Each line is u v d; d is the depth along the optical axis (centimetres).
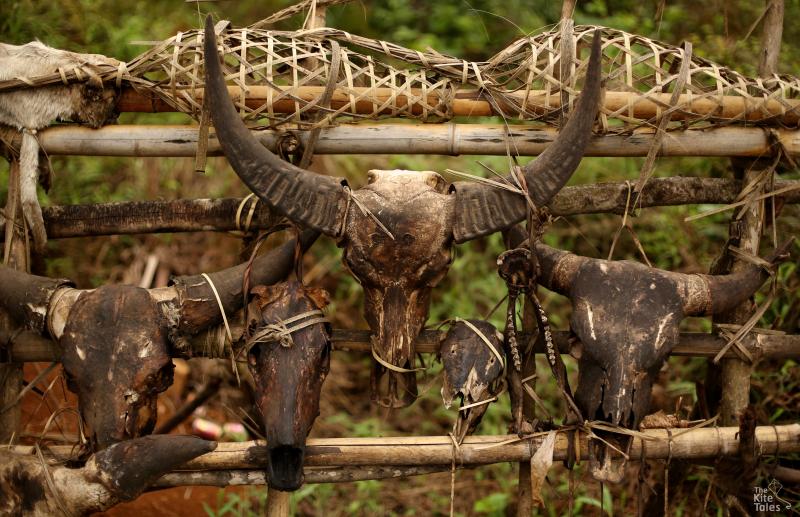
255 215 375
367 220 325
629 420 336
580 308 339
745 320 379
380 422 552
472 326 355
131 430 327
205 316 341
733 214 383
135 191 612
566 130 319
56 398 489
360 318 596
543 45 355
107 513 457
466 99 359
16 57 358
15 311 342
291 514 470
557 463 511
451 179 609
